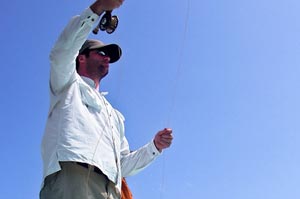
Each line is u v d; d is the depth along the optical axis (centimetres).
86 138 414
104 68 461
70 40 407
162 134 470
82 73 456
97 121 429
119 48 465
